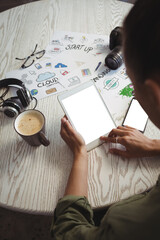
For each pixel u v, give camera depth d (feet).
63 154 2.42
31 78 3.00
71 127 2.39
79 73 3.04
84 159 2.29
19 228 3.87
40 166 2.34
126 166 2.32
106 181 2.24
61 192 2.19
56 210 2.00
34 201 2.14
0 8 7.04
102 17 3.66
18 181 2.24
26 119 2.28
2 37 3.43
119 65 2.98
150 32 0.82
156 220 1.30
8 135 2.55
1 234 3.83
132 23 0.89
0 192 2.18
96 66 3.10
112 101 2.78
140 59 0.90
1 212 4.01
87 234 1.66
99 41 3.36
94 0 3.90
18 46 3.32
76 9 3.77
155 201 1.42
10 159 2.38
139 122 2.60
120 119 2.65
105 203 2.12
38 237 3.78
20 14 3.71
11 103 2.53
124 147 2.47
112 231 1.44
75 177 2.15
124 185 2.21
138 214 1.41
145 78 0.93
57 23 3.59
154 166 2.31
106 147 2.47
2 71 3.07
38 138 2.25
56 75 3.02
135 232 1.33
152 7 0.83
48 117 2.68
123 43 1.00
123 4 3.85
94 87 2.64
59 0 3.90
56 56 3.21
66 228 1.85
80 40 3.38
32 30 3.50
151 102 1.04
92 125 2.54
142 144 2.30
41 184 2.23
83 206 1.96
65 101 2.55
